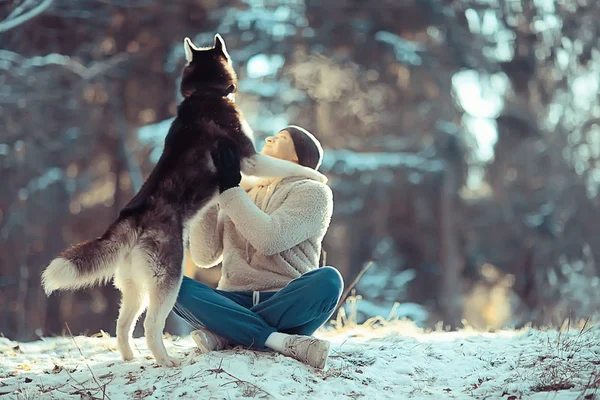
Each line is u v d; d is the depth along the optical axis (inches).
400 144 900.6
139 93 810.8
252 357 176.4
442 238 889.5
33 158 740.0
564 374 172.4
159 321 181.9
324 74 834.2
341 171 837.2
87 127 765.3
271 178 202.5
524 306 936.9
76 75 745.0
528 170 978.7
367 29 824.3
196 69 209.5
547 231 930.1
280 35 815.7
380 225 876.0
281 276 190.1
